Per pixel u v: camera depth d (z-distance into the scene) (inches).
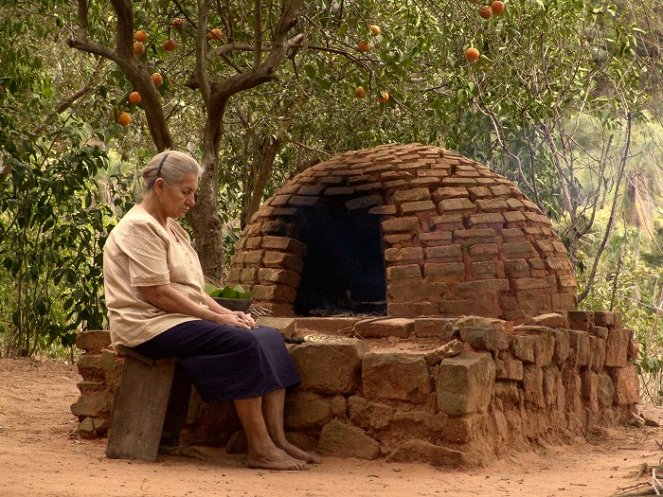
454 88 418.3
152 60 383.6
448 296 263.3
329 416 212.7
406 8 403.9
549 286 276.2
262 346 198.2
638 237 612.1
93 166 391.2
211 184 349.4
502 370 222.8
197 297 203.2
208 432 217.5
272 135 437.7
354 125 429.1
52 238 394.6
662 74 526.9
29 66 422.3
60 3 383.6
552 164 507.2
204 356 194.7
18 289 407.8
